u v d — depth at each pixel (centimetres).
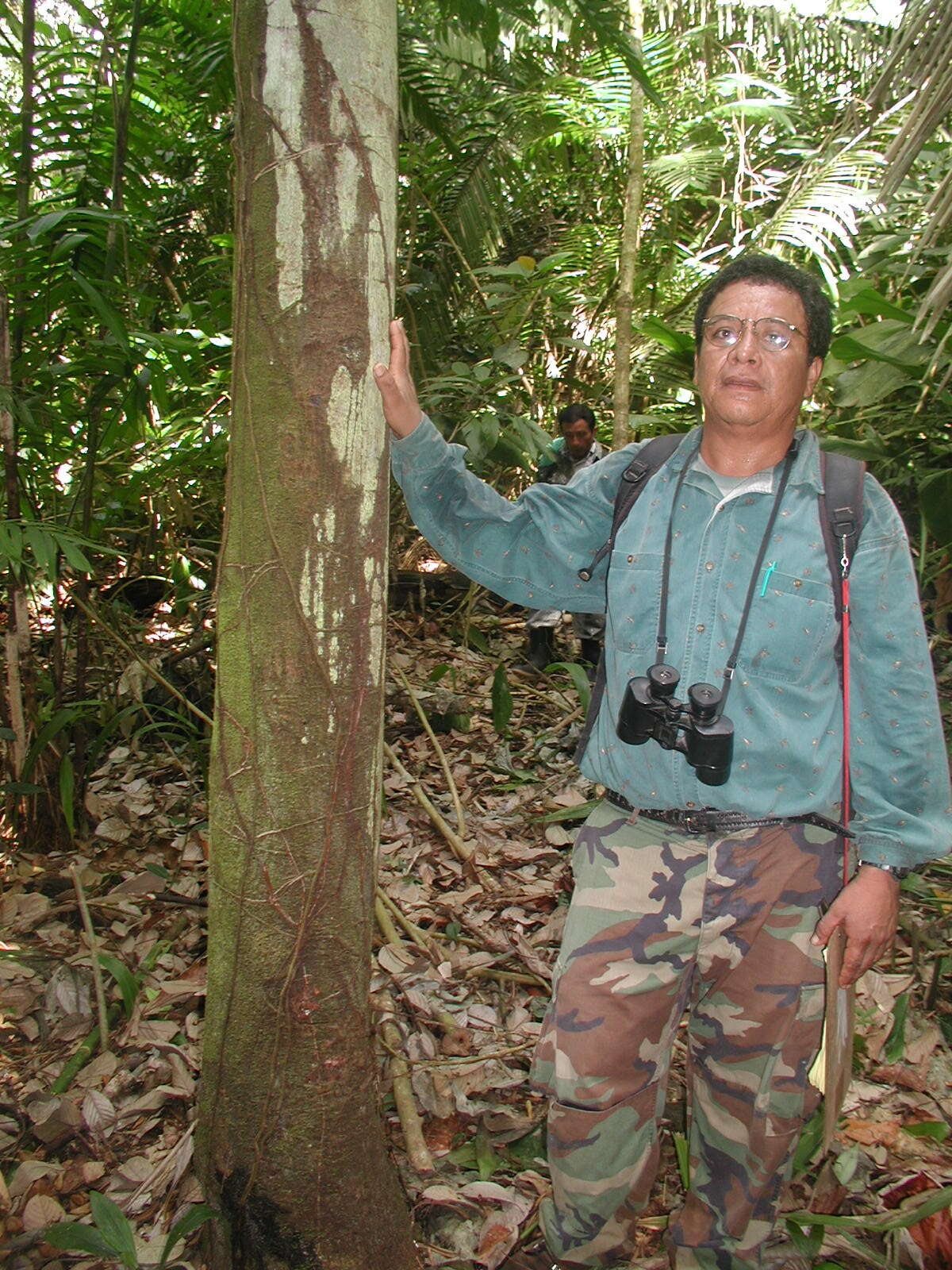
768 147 643
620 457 175
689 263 567
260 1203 163
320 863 153
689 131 585
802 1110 163
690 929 159
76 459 379
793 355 154
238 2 137
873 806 158
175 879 316
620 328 435
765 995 158
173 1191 192
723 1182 168
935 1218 191
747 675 155
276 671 148
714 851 158
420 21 510
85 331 306
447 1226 189
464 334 565
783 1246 189
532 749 429
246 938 155
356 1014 163
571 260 592
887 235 417
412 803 371
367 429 146
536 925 296
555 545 175
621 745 163
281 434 142
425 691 462
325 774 151
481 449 412
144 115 341
